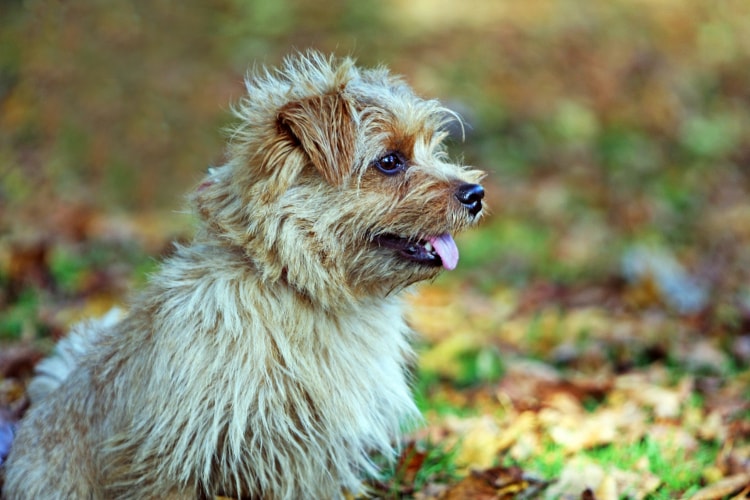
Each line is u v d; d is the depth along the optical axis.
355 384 4.83
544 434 6.07
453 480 5.53
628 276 9.30
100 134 11.78
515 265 10.28
